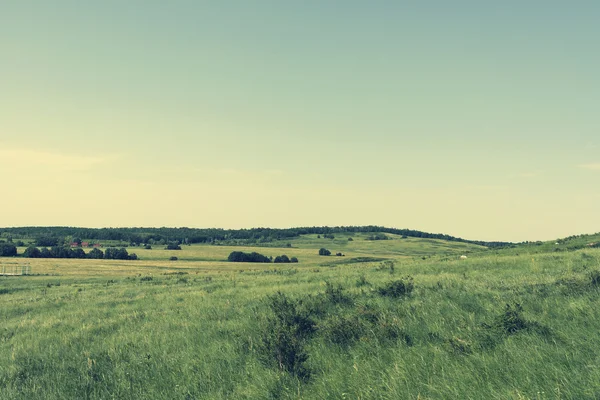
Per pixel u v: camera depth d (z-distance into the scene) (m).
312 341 10.11
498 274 19.80
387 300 13.91
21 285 49.47
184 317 16.48
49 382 9.56
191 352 10.84
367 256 182.25
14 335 16.59
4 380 9.74
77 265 106.56
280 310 12.16
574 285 11.62
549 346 7.20
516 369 6.47
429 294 13.91
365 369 7.61
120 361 10.80
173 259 149.38
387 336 9.43
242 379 8.50
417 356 7.80
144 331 14.28
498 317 8.85
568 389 5.51
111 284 44.09
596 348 6.72
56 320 19.52
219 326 13.45
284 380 7.88
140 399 8.19
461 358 7.38
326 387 7.26
